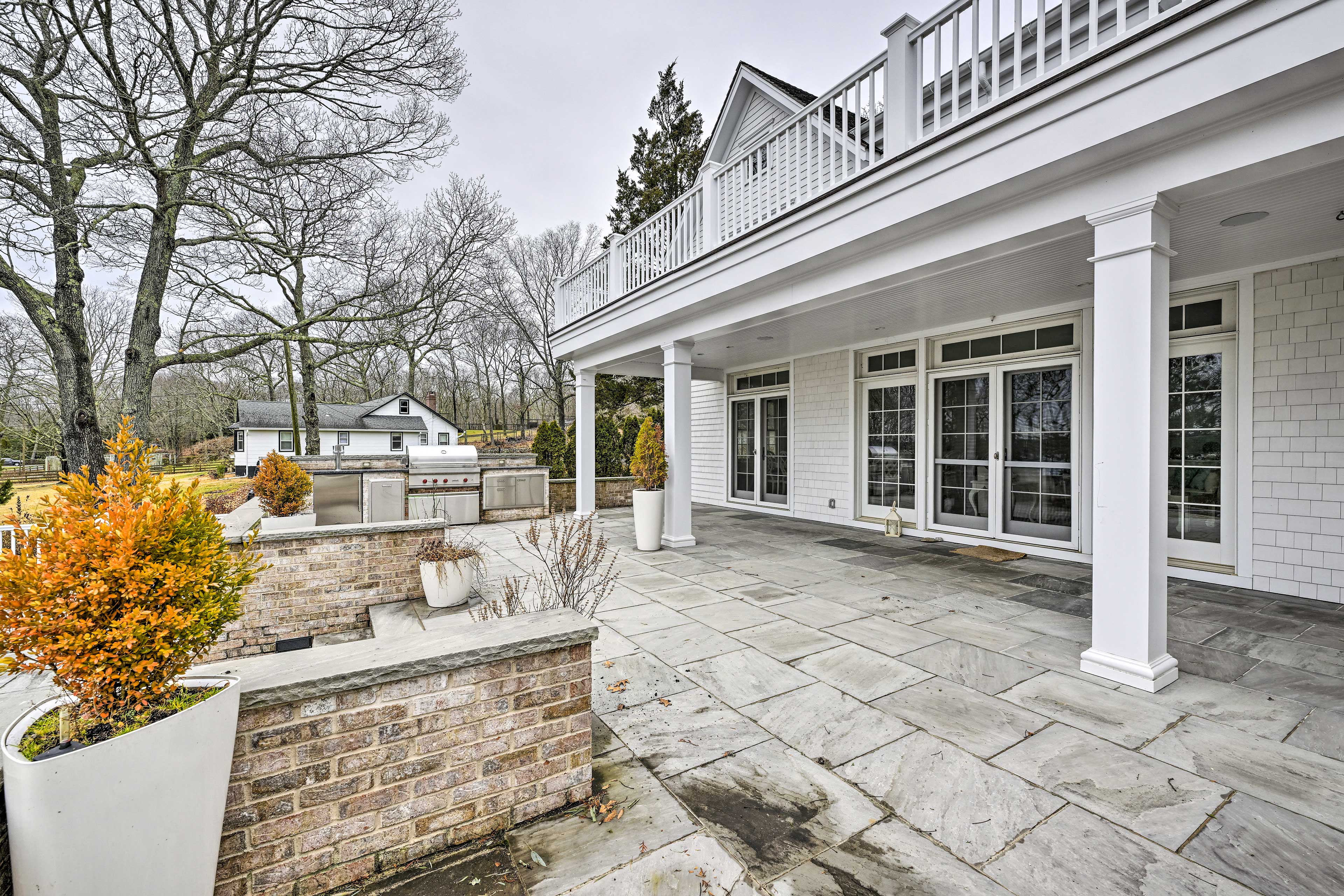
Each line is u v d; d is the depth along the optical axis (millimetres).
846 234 4340
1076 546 5988
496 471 9500
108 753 1263
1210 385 5066
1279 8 2311
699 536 7820
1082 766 2344
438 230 13148
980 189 3418
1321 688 3004
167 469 25969
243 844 1607
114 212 8312
